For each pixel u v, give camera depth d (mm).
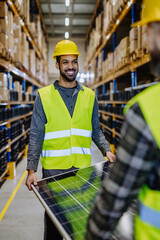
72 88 2172
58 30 15500
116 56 6051
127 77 6781
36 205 3582
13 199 3803
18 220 3127
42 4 11719
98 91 12680
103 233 682
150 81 5062
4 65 4293
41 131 2039
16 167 5664
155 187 663
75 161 2100
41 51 10539
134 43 4156
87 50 15320
